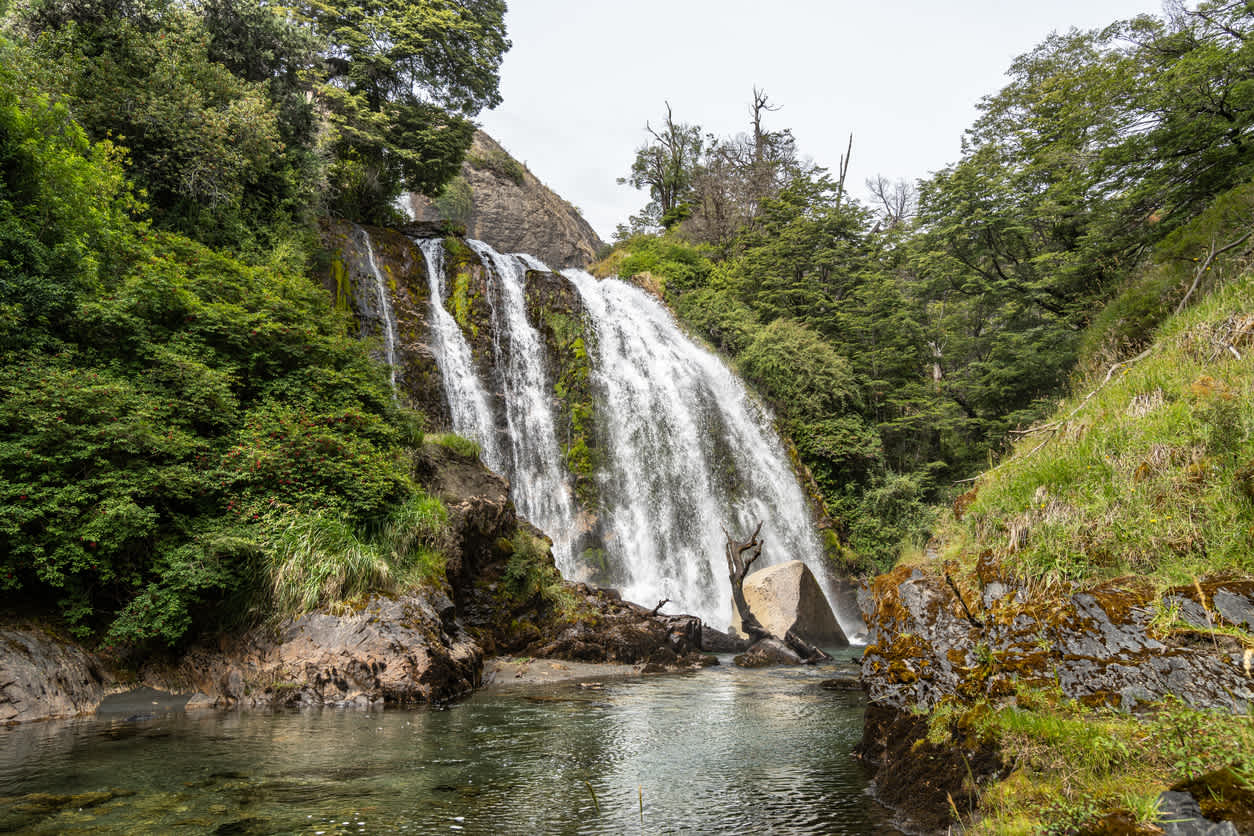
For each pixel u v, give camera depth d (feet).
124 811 15.23
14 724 23.86
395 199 89.86
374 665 29.27
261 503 32.50
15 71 39.37
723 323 98.02
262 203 59.21
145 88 50.19
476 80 88.28
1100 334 45.27
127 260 38.93
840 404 95.14
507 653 41.04
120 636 28.14
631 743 22.26
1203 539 14.84
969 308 96.89
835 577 76.48
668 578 68.95
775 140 160.56
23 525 27.43
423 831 14.35
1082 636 14.37
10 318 29.89
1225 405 17.13
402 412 45.24
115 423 29.19
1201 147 54.19
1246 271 30.40
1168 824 9.21
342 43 80.79
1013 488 20.43
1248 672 11.66
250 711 27.17
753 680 36.32
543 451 71.20
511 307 78.28
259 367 39.88
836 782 17.89
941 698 16.97
